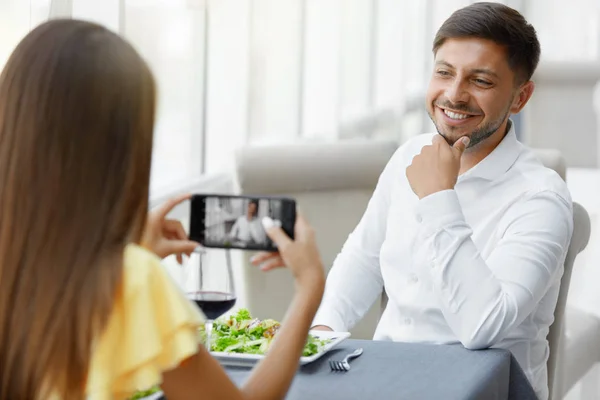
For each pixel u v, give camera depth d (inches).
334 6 156.7
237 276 118.2
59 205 45.8
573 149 221.3
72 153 45.7
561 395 116.0
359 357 75.9
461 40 89.7
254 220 59.4
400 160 99.5
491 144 91.7
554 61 220.7
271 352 54.5
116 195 46.7
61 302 45.8
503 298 82.6
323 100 155.9
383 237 99.7
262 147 116.4
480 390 69.7
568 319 130.3
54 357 46.1
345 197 119.1
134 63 47.1
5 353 47.1
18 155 46.0
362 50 170.4
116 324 47.0
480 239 89.5
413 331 91.5
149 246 59.4
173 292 48.3
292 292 115.0
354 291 99.0
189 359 48.8
